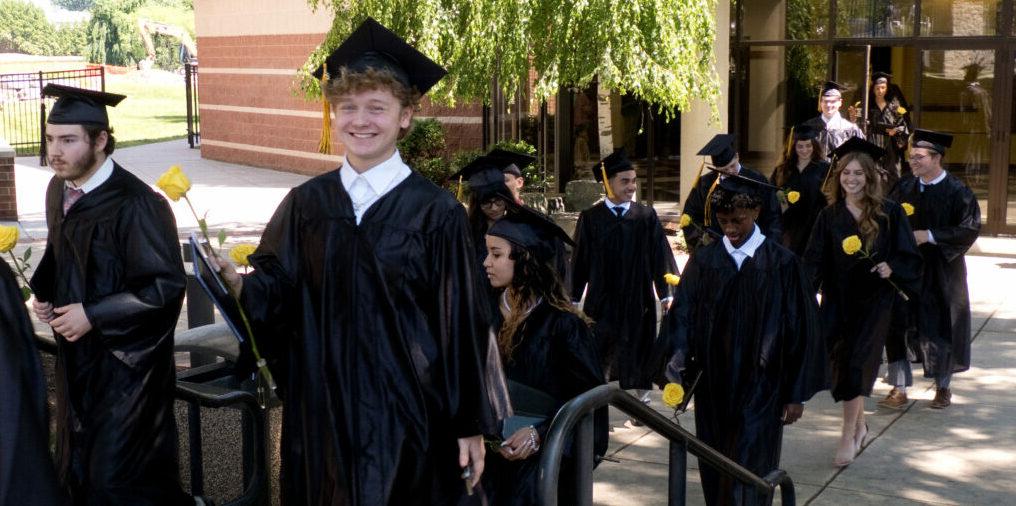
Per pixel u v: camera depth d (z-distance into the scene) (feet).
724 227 17.38
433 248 9.76
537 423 13.79
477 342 9.86
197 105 107.96
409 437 9.66
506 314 14.85
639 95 43.06
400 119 9.93
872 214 21.57
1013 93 46.96
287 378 10.12
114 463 13.69
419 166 55.47
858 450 22.59
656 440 23.67
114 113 162.50
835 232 21.90
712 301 17.40
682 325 17.62
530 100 55.77
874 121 44.73
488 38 40.96
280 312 9.90
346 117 9.70
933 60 48.32
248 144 87.35
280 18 80.94
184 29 288.10
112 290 14.06
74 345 13.92
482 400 9.86
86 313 13.46
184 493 14.66
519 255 14.49
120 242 14.01
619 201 24.82
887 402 25.52
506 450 13.41
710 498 17.78
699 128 51.34
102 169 14.25
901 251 21.70
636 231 24.63
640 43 41.19
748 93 52.37
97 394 13.82
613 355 24.88
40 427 7.59
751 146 52.70
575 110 54.85
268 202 64.03
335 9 45.39
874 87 44.83
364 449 9.59
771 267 17.17
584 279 25.03
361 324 9.62
